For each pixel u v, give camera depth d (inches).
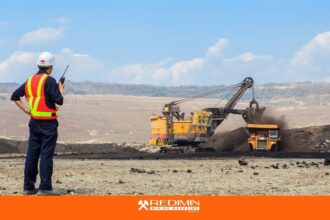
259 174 957.8
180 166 1261.1
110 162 1523.1
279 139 3567.9
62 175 945.5
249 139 3565.5
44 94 658.2
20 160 1833.2
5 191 701.9
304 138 3909.9
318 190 714.2
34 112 658.2
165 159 1798.7
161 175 943.0
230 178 879.7
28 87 661.3
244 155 2230.6
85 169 1133.1
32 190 671.1
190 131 3622.0
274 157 1967.3
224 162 1485.0
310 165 1244.5
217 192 692.7
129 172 1023.6
